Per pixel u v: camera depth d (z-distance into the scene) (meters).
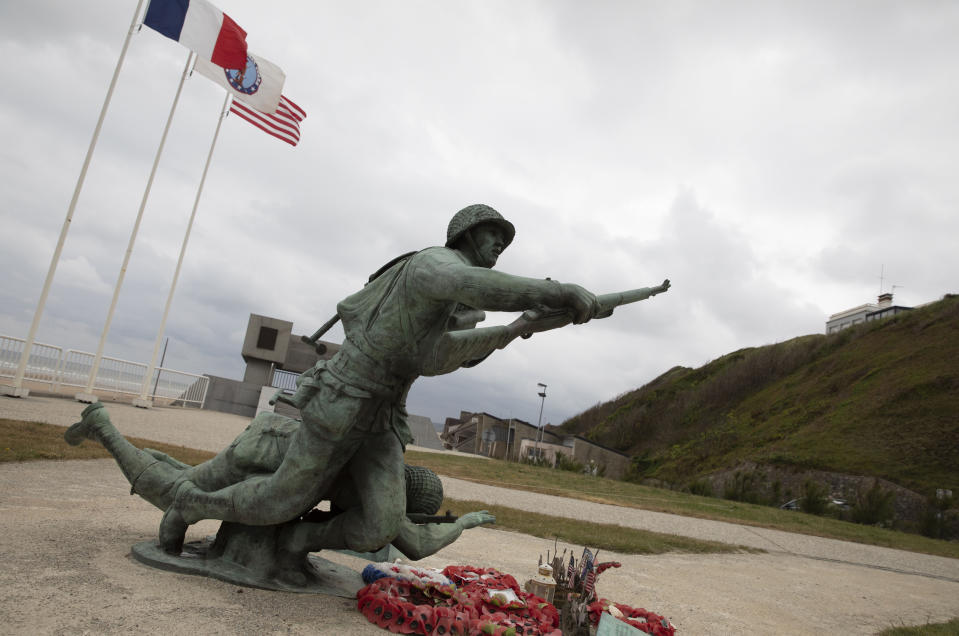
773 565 10.55
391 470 3.48
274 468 3.67
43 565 3.19
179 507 3.69
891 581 10.74
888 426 47.12
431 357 2.87
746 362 81.12
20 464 7.44
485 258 3.45
